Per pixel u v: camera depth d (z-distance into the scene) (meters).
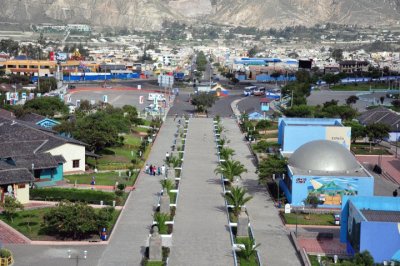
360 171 132.62
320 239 109.56
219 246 103.50
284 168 136.75
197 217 119.44
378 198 103.06
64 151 150.88
